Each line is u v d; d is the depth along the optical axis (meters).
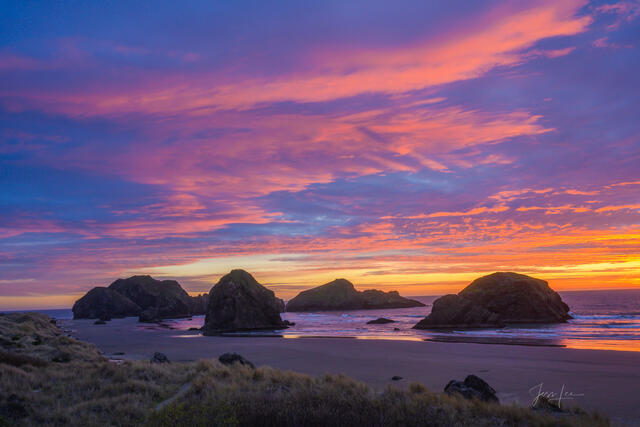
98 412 12.04
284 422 9.77
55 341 34.81
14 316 55.34
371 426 10.00
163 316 168.50
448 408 12.42
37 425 10.63
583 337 49.19
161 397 14.20
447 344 44.22
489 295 78.69
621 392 20.05
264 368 19.83
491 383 22.56
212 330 83.00
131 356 38.03
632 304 125.88
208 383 15.09
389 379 24.02
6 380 14.69
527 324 72.69
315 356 36.25
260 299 90.38
